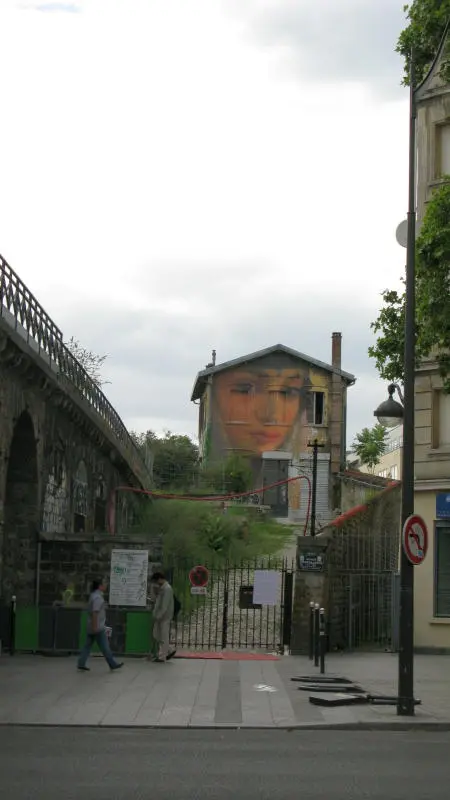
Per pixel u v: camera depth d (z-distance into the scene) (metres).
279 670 21.08
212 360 68.56
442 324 19.52
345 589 26.44
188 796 9.45
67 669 20.81
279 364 62.81
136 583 24.61
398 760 11.70
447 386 20.97
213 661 22.75
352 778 10.48
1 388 22.91
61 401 29.28
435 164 26.84
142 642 23.20
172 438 78.19
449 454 26.27
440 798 9.42
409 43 23.09
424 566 26.38
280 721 14.77
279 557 40.22
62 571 25.73
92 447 37.00
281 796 9.48
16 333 22.59
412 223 16.88
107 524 41.78
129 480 47.25
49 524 29.02
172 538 40.38
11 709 15.59
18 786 9.86
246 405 62.50
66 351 30.56
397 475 76.44
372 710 15.87
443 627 25.98
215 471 58.84
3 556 26.09
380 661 23.17
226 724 14.51
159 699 16.77
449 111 26.69
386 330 22.23
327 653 24.89
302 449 61.78
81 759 11.55
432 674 20.95
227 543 40.50
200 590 25.16
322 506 60.72
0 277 22.34
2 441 23.22
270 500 60.84
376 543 28.48
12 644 23.44
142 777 10.42
